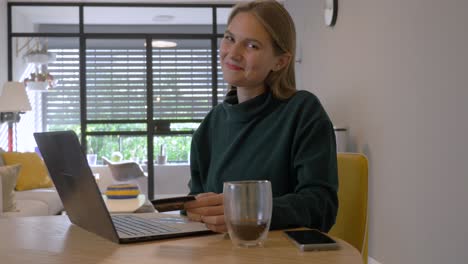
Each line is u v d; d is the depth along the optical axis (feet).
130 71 24.08
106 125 23.97
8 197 12.37
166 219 3.91
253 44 3.88
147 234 3.18
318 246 2.72
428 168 8.56
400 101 9.66
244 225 2.78
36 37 23.53
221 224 3.05
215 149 4.52
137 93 24.11
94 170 21.81
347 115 12.94
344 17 13.16
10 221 4.08
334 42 14.12
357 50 12.14
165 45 24.21
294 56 4.14
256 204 2.79
